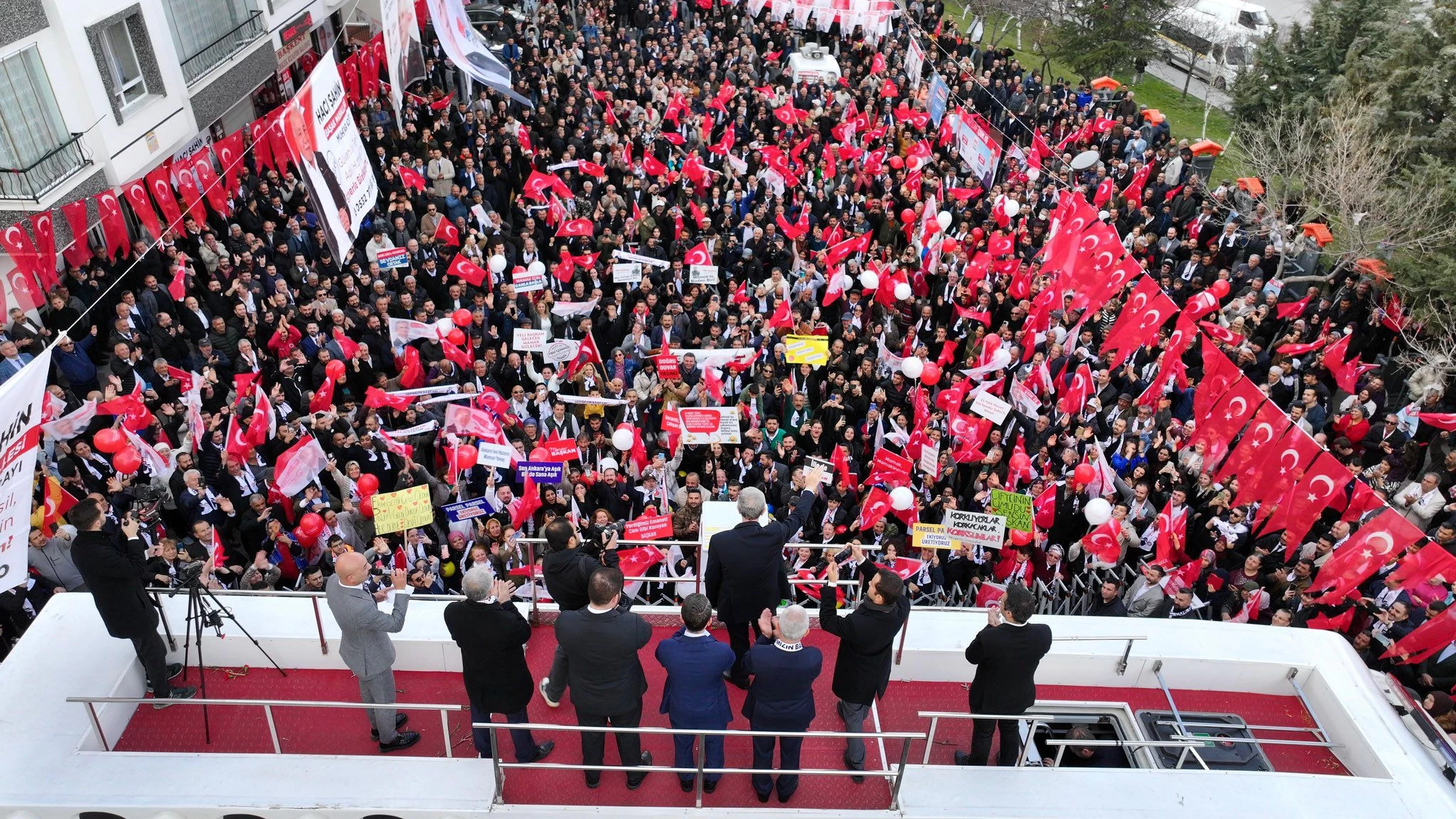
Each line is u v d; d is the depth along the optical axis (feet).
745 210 70.44
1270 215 65.41
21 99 50.03
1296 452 40.88
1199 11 114.52
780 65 102.32
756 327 52.95
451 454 41.06
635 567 35.73
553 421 46.06
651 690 26.86
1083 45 104.63
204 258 55.98
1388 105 69.92
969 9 127.75
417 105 80.07
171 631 26.73
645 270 56.59
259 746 25.17
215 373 47.11
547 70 90.99
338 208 46.32
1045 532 41.96
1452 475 45.24
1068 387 50.21
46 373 26.43
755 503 24.02
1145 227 68.23
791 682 21.67
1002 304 57.31
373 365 50.85
